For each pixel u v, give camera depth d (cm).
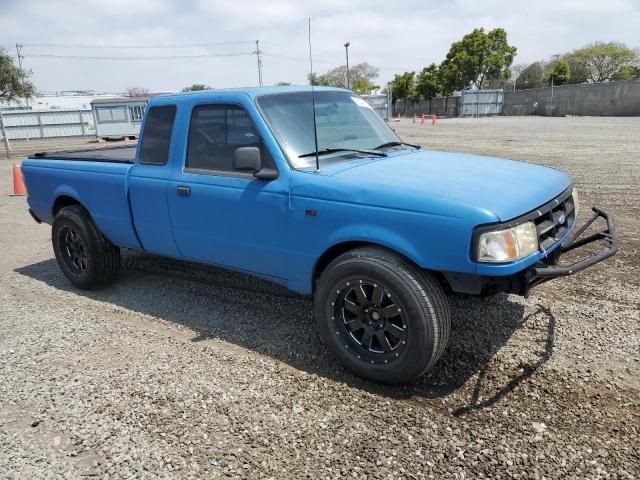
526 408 297
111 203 480
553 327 396
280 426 290
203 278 551
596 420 284
